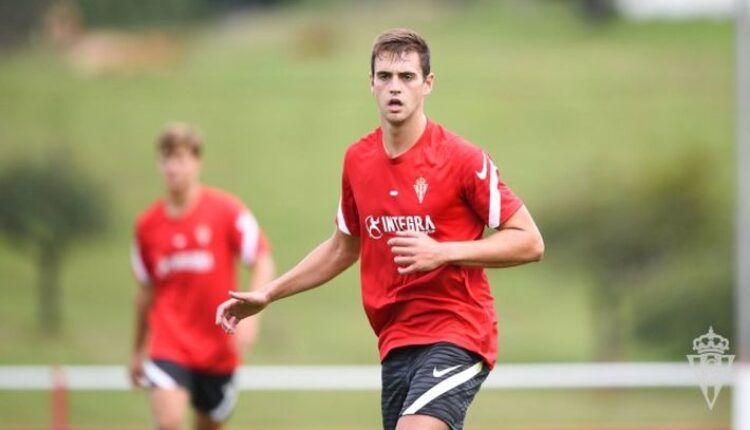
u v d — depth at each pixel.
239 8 160.50
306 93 138.25
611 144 123.69
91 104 133.50
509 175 116.75
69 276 98.94
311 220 112.44
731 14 155.25
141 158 121.31
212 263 29.56
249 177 121.12
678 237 84.69
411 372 18.83
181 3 154.62
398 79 18.16
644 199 87.25
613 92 135.75
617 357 82.25
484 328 18.91
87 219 101.56
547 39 151.62
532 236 18.27
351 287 100.06
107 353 86.50
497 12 160.50
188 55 148.00
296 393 73.88
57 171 102.62
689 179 87.75
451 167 18.39
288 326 91.31
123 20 150.62
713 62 143.25
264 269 29.86
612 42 150.50
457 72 142.12
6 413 69.50
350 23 157.50
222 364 29.73
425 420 18.09
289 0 163.50
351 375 79.81
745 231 30.47
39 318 91.81
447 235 18.53
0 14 146.00
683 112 130.50
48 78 139.75
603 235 85.06
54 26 147.62
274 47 150.25
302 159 125.06
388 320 19.17
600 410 68.25
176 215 29.64
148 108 133.88
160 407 29.00
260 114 134.25
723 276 81.56
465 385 18.47
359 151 18.95
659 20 155.75
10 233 97.31
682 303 81.38
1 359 84.12
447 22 158.25
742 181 30.83
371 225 18.83
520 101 134.00
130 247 103.56
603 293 83.81
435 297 18.73
